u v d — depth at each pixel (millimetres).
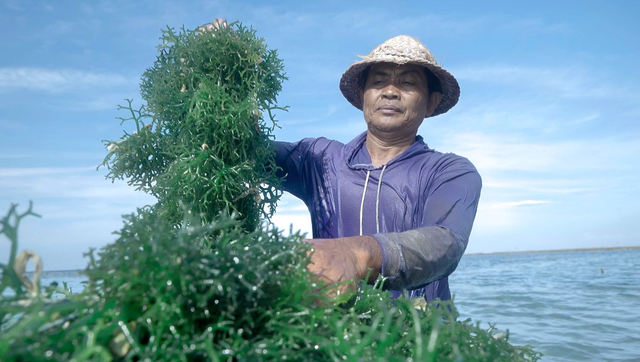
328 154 2521
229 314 691
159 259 678
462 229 1703
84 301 682
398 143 2443
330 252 1145
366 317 882
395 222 2250
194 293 661
